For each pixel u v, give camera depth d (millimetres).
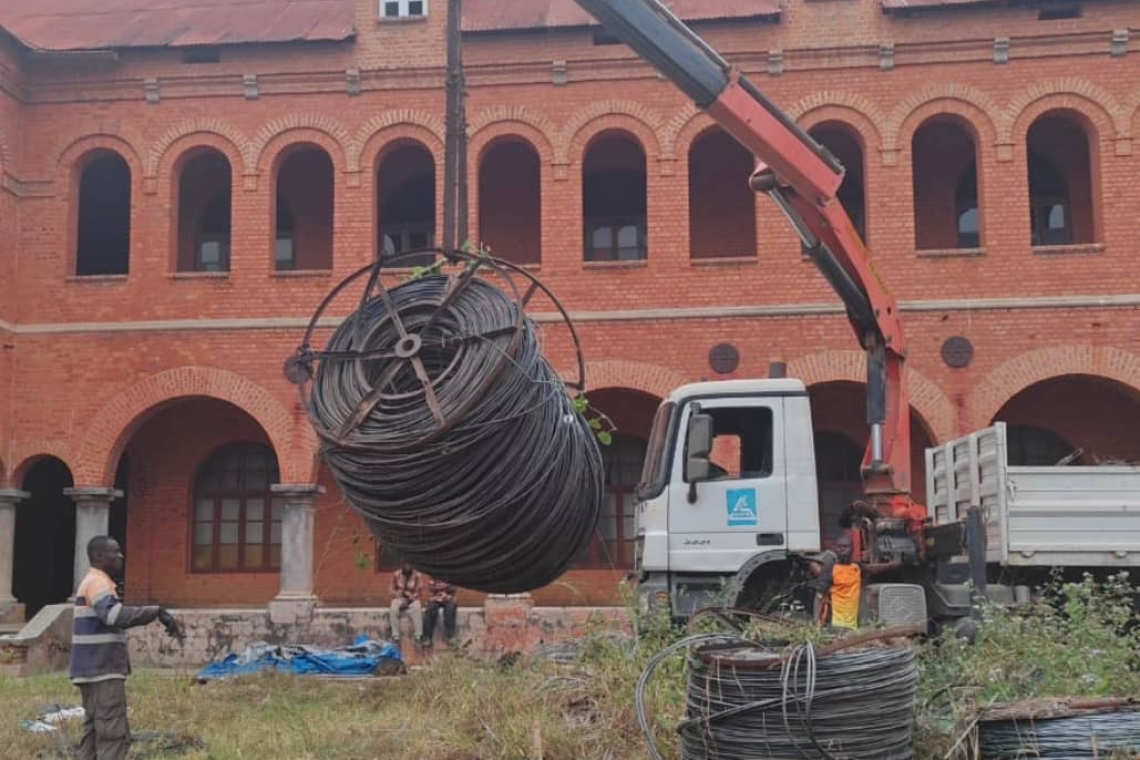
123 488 23094
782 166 10930
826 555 10242
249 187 20250
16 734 10016
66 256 20297
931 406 18406
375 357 6375
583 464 6609
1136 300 18328
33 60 20578
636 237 22469
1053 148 21312
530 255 22297
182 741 9688
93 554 8336
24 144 20547
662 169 19516
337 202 20094
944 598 10703
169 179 20375
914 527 11117
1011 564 11078
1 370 19672
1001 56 19000
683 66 10492
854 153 21344
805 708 6129
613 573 21422
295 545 19188
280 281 19969
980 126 19000
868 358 11680
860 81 19281
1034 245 21141
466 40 20047
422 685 11477
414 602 17672
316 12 21859
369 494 6117
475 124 19953
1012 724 6504
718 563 10523
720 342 19016
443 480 5988
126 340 19969
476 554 6223
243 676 13883
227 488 22750
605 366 19125
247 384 19734
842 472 21250
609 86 19750
